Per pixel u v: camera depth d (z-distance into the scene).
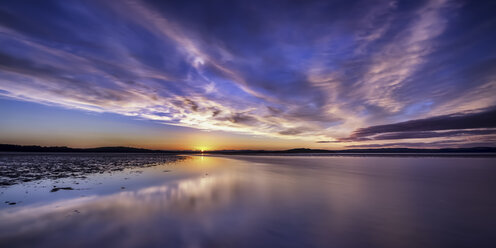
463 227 5.71
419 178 14.68
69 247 4.42
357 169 21.50
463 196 9.21
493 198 8.84
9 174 15.81
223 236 5.01
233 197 8.74
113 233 5.11
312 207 7.42
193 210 6.94
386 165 27.17
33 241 4.69
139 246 4.46
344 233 5.27
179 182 12.42
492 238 5.03
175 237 4.93
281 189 10.48
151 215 6.42
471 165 26.25
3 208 7.11
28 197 8.63
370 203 8.01
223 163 31.23
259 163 31.52
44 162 29.03
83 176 15.05
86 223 5.77
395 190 10.45
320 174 16.88
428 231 5.44
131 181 12.73
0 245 4.48
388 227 5.69
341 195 9.27
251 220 6.09
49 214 6.47
